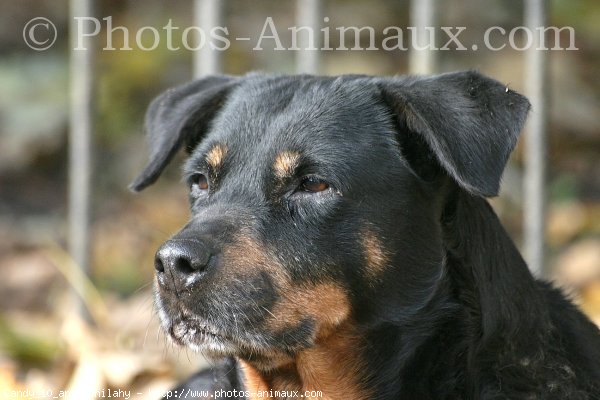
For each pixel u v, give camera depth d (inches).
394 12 791.7
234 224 333.1
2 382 470.0
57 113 776.9
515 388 339.6
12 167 770.8
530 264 516.7
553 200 699.4
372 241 335.3
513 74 730.2
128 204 736.3
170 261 322.0
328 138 341.7
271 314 329.1
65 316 557.0
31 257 683.4
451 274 345.1
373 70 743.7
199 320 327.3
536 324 349.4
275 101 358.9
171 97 400.8
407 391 345.1
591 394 346.0
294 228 335.3
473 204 349.7
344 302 336.8
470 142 326.6
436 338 343.3
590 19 812.0
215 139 357.1
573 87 784.3
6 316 559.8
